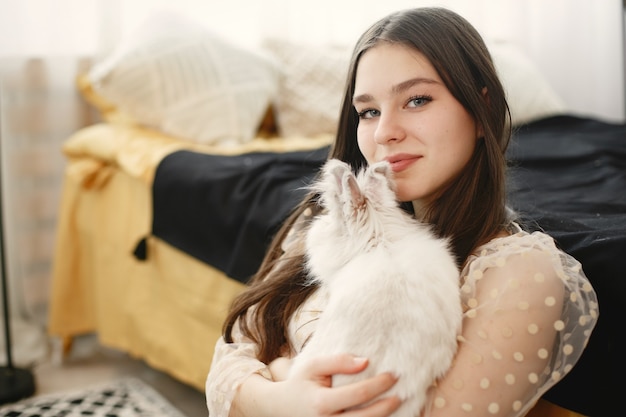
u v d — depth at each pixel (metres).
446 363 0.75
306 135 2.42
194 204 1.77
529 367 0.79
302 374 0.81
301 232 1.10
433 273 0.76
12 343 2.35
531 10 3.21
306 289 0.99
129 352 2.14
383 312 0.74
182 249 1.80
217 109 2.23
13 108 2.39
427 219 0.93
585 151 1.91
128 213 2.05
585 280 0.85
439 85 0.89
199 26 2.41
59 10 2.41
